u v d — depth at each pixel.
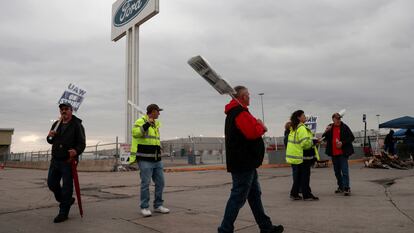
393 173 12.93
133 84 22.78
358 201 6.95
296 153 7.30
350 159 22.12
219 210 6.34
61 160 5.68
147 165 5.96
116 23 25.58
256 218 4.37
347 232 4.66
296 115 7.41
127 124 22.72
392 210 5.94
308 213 5.92
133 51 23.16
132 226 5.20
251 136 3.99
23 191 9.49
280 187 9.79
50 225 5.32
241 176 4.08
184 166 20.94
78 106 6.46
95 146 21.50
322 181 10.83
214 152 25.20
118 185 10.76
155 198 6.16
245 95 4.30
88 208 6.65
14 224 5.39
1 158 46.16
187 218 5.68
